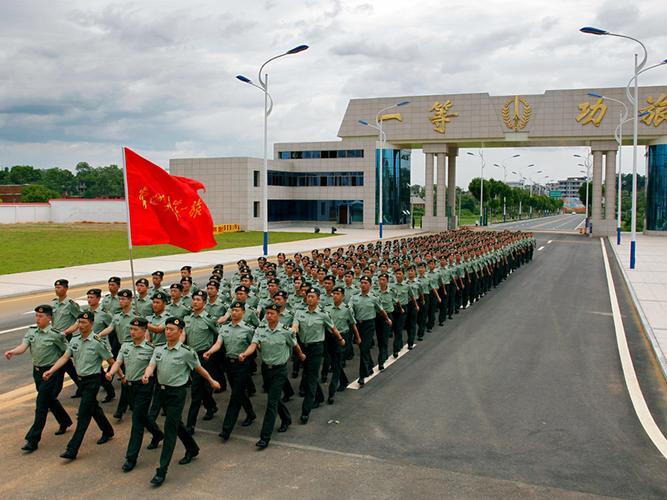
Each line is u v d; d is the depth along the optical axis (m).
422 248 24.47
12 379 11.13
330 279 12.37
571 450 8.22
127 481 7.24
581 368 12.39
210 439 8.59
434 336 15.51
